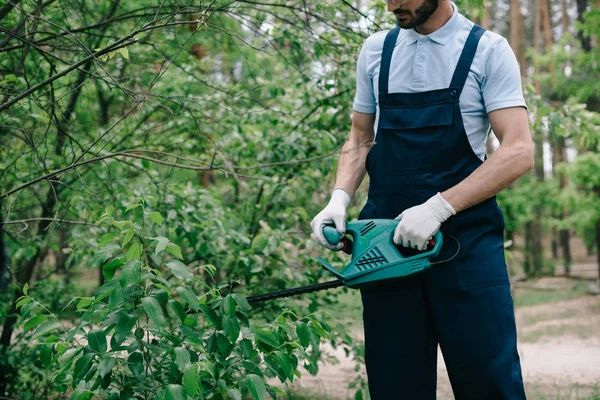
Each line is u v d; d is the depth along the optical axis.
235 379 2.26
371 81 2.37
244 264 4.11
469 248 2.11
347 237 2.45
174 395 1.88
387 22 3.63
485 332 2.08
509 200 15.60
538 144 21.52
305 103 4.68
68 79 3.79
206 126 4.72
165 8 3.86
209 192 4.47
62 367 2.09
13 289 4.48
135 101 2.72
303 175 4.58
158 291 2.05
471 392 2.12
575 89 11.71
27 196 4.87
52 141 4.16
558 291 16.97
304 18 4.03
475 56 2.14
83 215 4.34
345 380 5.59
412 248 2.16
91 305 2.05
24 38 2.77
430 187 2.14
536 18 18.44
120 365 2.16
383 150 2.24
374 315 2.24
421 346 2.20
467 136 2.15
